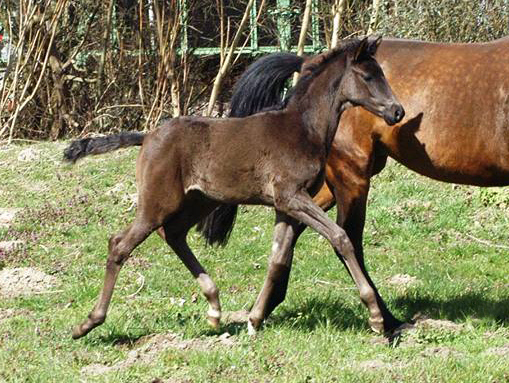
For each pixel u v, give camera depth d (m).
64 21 16.42
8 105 15.99
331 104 7.46
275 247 7.49
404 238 11.17
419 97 8.04
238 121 7.41
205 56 16.81
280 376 6.58
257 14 16.53
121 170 13.28
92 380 6.58
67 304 8.76
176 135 7.33
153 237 10.87
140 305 8.67
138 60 16.27
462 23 14.32
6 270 9.66
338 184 8.29
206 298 8.13
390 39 8.57
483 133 7.82
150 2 16.30
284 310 8.34
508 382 6.45
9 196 12.42
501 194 12.04
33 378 6.68
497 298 8.78
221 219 7.88
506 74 7.78
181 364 6.86
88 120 16.45
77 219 11.46
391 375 6.49
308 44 17.77
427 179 13.02
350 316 8.12
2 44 17.20
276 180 7.30
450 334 7.53
